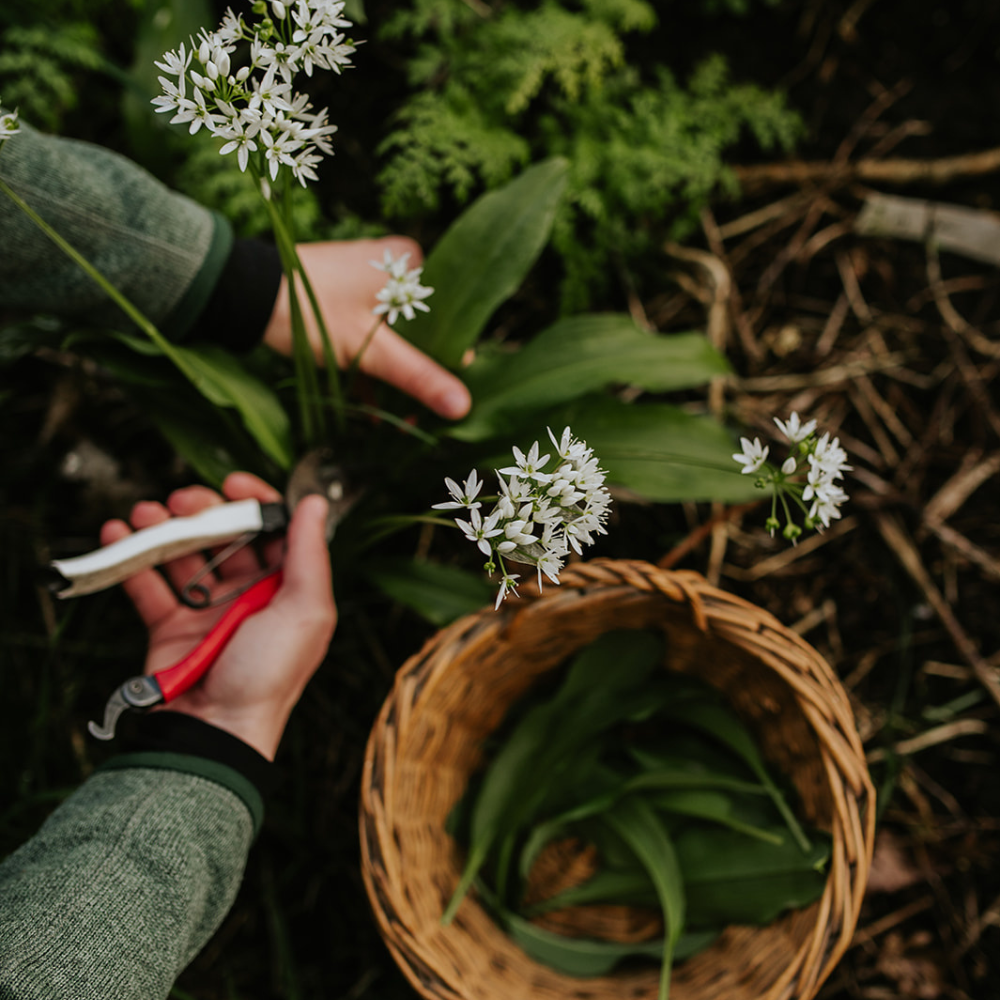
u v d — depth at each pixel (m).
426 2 0.75
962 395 0.82
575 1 0.80
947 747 0.79
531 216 0.63
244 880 0.75
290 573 0.61
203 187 0.73
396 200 0.72
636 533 0.80
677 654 0.69
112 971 0.51
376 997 0.74
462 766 0.70
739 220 0.84
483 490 0.70
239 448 0.67
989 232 0.81
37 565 0.78
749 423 0.81
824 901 0.58
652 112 0.78
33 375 0.81
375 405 0.70
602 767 0.70
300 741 0.75
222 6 0.74
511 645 0.65
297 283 0.64
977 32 0.85
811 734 0.63
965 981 0.75
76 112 0.81
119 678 0.77
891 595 0.80
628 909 0.70
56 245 0.59
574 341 0.65
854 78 0.86
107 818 0.55
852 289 0.84
